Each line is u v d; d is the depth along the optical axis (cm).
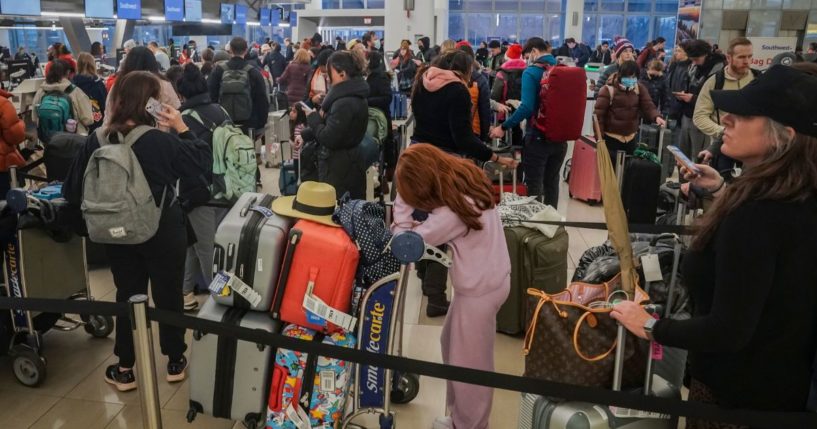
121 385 294
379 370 239
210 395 239
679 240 233
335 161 388
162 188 261
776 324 144
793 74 136
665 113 734
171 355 297
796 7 1262
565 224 331
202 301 386
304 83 788
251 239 228
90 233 254
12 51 1744
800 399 149
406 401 284
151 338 211
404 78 957
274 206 244
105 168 251
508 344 342
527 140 488
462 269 229
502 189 430
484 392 240
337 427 237
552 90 454
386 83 517
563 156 499
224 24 2041
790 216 136
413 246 196
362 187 398
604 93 536
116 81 264
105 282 410
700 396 171
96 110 588
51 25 1480
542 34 2595
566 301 207
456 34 2628
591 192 597
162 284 280
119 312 212
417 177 221
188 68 361
